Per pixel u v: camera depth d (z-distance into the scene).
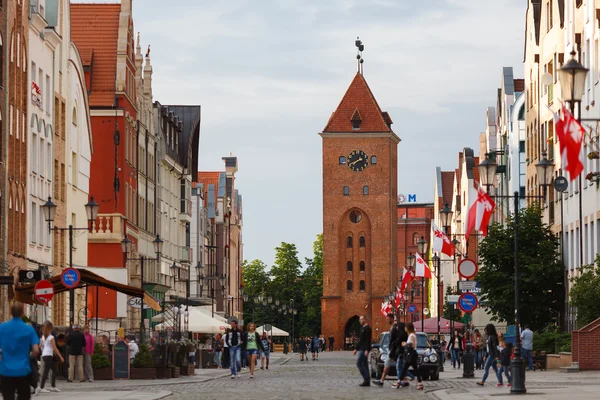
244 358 80.50
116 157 91.12
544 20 83.69
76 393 39.44
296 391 41.94
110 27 93.69
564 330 73.44
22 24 63.03
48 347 40.47
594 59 64.75
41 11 68.88
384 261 190.12
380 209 190.88
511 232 74.06
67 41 76.31
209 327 76.62
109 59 92.62
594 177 60.16
